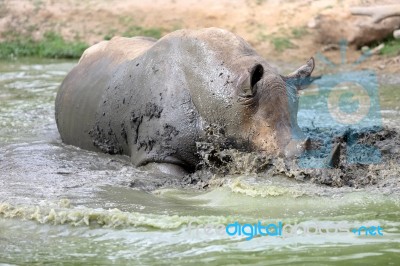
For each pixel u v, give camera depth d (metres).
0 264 10.38
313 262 10.15
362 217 11.64
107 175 14.47
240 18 31.92
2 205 12.28
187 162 14.55
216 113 14.11
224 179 13.56
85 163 15.53
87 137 16.77
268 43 30.45
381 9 28.27
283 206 12.18
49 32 33.78
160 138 14.62
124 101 15.60
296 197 12.46
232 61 14.36
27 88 24.52
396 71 25.94
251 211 12.04
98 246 10.97
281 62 29.02
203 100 14.30
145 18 33.22
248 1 32.66
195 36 15.08
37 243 11.14
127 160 15.72
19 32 34.06
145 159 14.84
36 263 10.40
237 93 13.89
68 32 33.62
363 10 28.38
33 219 11.95
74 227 11.65
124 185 13.77
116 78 16.16
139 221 11.66
